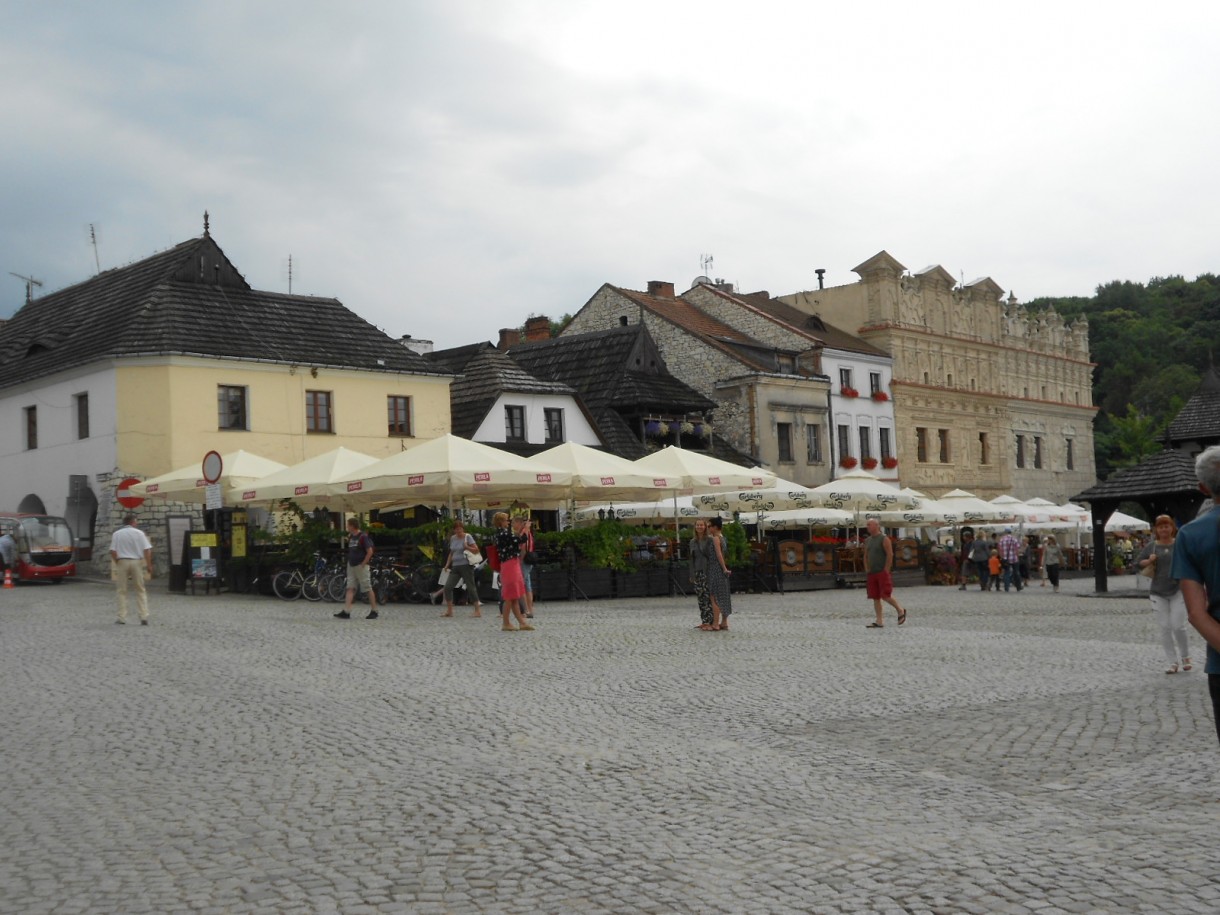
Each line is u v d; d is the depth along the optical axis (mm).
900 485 70375
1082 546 61781
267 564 32594
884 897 6516
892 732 11562
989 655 17906
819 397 65500
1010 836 7738
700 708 13008
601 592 31984
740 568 36406
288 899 6656
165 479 36031
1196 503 36188
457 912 6418
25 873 7168
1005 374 80000
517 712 12742
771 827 8031
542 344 63688
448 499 34281
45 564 38469
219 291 45125
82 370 43062
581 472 31562
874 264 70375
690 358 64375
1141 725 11750
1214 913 6188
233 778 9672
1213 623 6391
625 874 7031
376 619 24484
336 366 45250
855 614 27078
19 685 14797
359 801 8859
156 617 24547
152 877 7074
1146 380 111688
